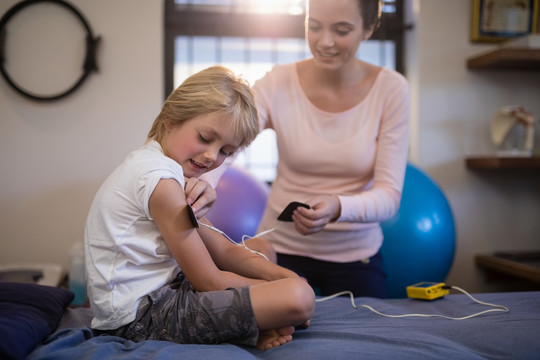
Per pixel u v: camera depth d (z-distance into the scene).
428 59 2.77
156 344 0.96
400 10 2.89
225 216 2.14
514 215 2.88
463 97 2.80
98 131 2.58
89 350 0.92
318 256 1.54
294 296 1.01
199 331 1.01
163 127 1.14
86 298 2.28
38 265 2.43
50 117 2.55
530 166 2.56
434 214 2.15
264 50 2.88
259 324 1.01
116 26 2.58
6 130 2.53
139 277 1.04
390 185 1.50
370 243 1.57
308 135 1.51
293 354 0.94
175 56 2.82
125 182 1.04
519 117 2.67
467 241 2.84
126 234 1.02
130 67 2.60
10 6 2.52
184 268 1.04
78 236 2.59
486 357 0.96
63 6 2.54
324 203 1.34
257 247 1.34
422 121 2.78
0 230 2.54
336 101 1.54
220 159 1.13
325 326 1.16
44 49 2.54
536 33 2.80
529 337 1.02
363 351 0.94
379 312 1.27
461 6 2.79
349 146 1.50
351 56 1.45
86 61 2.53
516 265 2.50
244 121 1.10
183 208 1.01
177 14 2.79
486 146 2.83
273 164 2.94
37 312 1.14
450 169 2.81
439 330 1.10
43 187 2.56
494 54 2.56
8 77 2.49
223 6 2.83
